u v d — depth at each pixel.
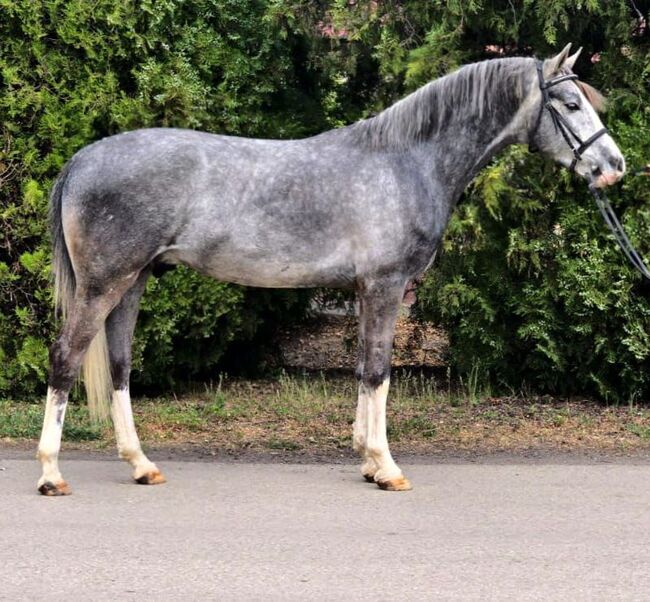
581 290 8.21
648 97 8.20
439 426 7.93
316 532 5.33
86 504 5.79
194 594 4.49
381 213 6.09
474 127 6.27
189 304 8.42
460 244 8.32
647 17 8.18
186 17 8.57
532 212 8.34
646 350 8.19
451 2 7.97
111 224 5.90
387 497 5.99
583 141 6.16
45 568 4.77
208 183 5.99
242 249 6.08
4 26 7.98
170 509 5.71
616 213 8.30
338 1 8.38
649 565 4.89
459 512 5.70
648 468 6.69
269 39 8.70
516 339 8.77
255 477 6.44
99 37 8.10
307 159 6.16
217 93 8.61
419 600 4.45
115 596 4.46
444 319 8.98
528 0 7.77
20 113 7.99
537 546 5.14
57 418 5.98
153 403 8.66
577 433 7.75
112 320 6.25
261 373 9.83
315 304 10.20
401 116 6.21
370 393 6.21
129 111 8.20
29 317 8.18
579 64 8.76
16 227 8.10
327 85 9.52
